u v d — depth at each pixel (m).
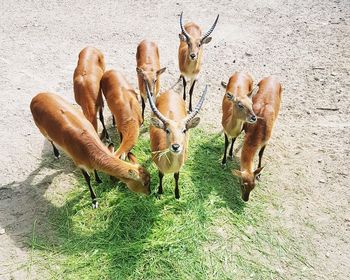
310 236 2.69
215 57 4.43
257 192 2.98
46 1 5.54
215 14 5.20
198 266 2.49
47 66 4.28
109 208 2.81
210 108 3.76
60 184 3.02
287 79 4.11
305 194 2.97
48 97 2.86
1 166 3.16
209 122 3.60
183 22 5.03
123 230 2.68
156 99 3.26
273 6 5.36
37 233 2.68
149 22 5.06
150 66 3.50
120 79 3.18
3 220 2.76
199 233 2.67
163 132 2.81
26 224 2.74
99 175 3.09
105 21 5.07
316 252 2.60
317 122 3.59
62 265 2.49
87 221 2.75
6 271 2.46
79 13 5.26
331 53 4.47
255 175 2.78
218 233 2.69
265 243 2.64
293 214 2.83
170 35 4.80
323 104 3.78
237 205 2.88
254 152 2.91
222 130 3.52
